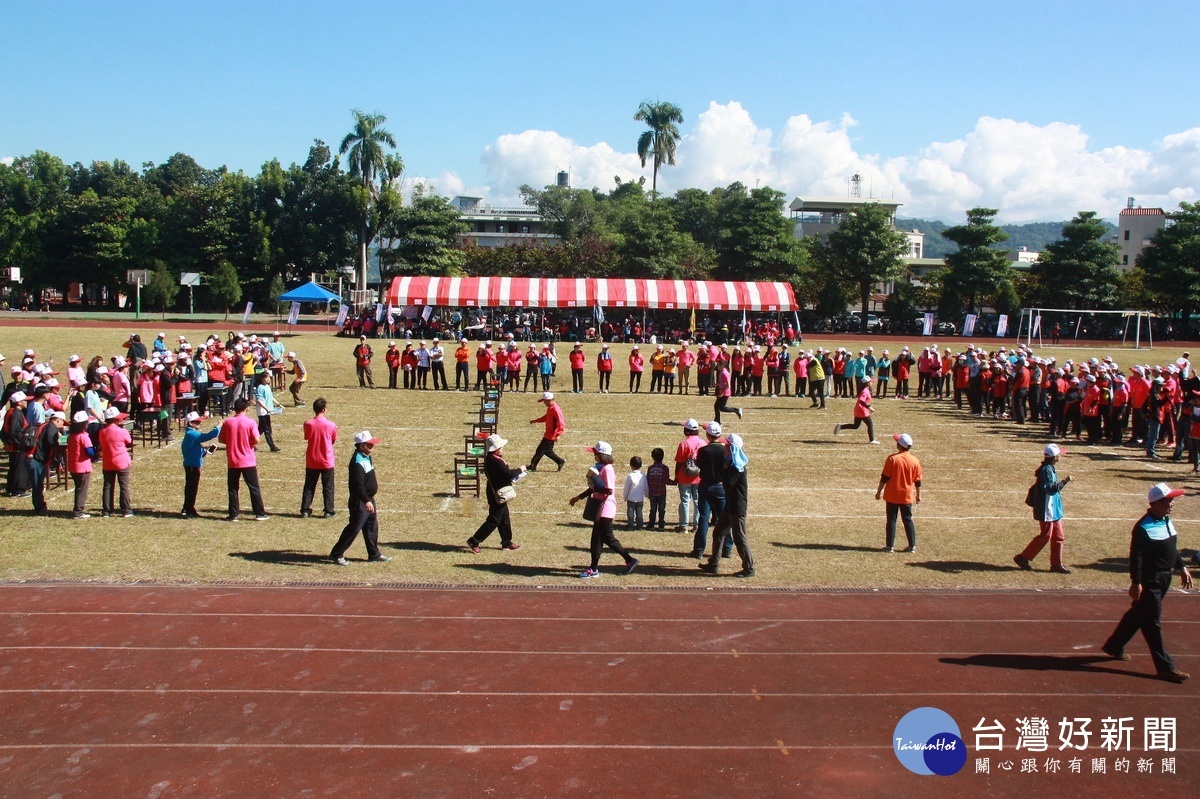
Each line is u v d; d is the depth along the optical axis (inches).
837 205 4392.2
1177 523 632.4
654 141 3565.5
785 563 533.0
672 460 831.1
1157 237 2758.4
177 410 959.6
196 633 406.3
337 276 3366.1
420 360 1315.2
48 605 436.8
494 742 316.5
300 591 465.7
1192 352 2138.3
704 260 3058.6
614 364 1705.2
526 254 3157.0
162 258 3225.9
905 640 415.5
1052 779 301.3
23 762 299.9
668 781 294.5
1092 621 445.1
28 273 3176.7
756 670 379.2
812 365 1216.8
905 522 561.3
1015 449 930.7
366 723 328.2
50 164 3582.7
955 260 2893.7
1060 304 2822.3
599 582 491.5
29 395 682.8
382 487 709.3
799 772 301.9
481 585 482.0
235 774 295.0
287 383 1341.0
